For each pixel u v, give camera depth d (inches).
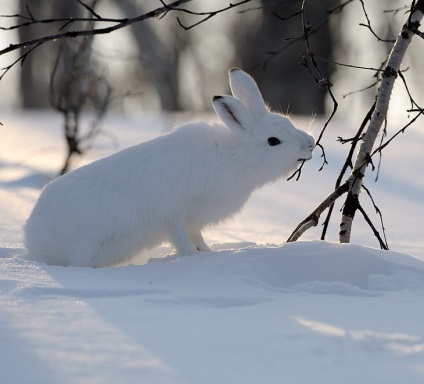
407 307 298.7
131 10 2080.5
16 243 487.2
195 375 211.3
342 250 355.3
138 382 205.5
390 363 224.1
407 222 628.4
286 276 346.9
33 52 2203.5
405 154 1076.5
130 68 2084.2
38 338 242.1
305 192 790.5
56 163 939.3
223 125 404.8
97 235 383.9
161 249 430.3
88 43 812.6
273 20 1994.3
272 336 248.5
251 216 649.6
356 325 268.2
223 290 316.8
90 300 294.2
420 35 396.8
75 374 211.8
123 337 244.2
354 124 1494.8
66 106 826.2
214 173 390.3
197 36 2121.1
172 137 397.1
